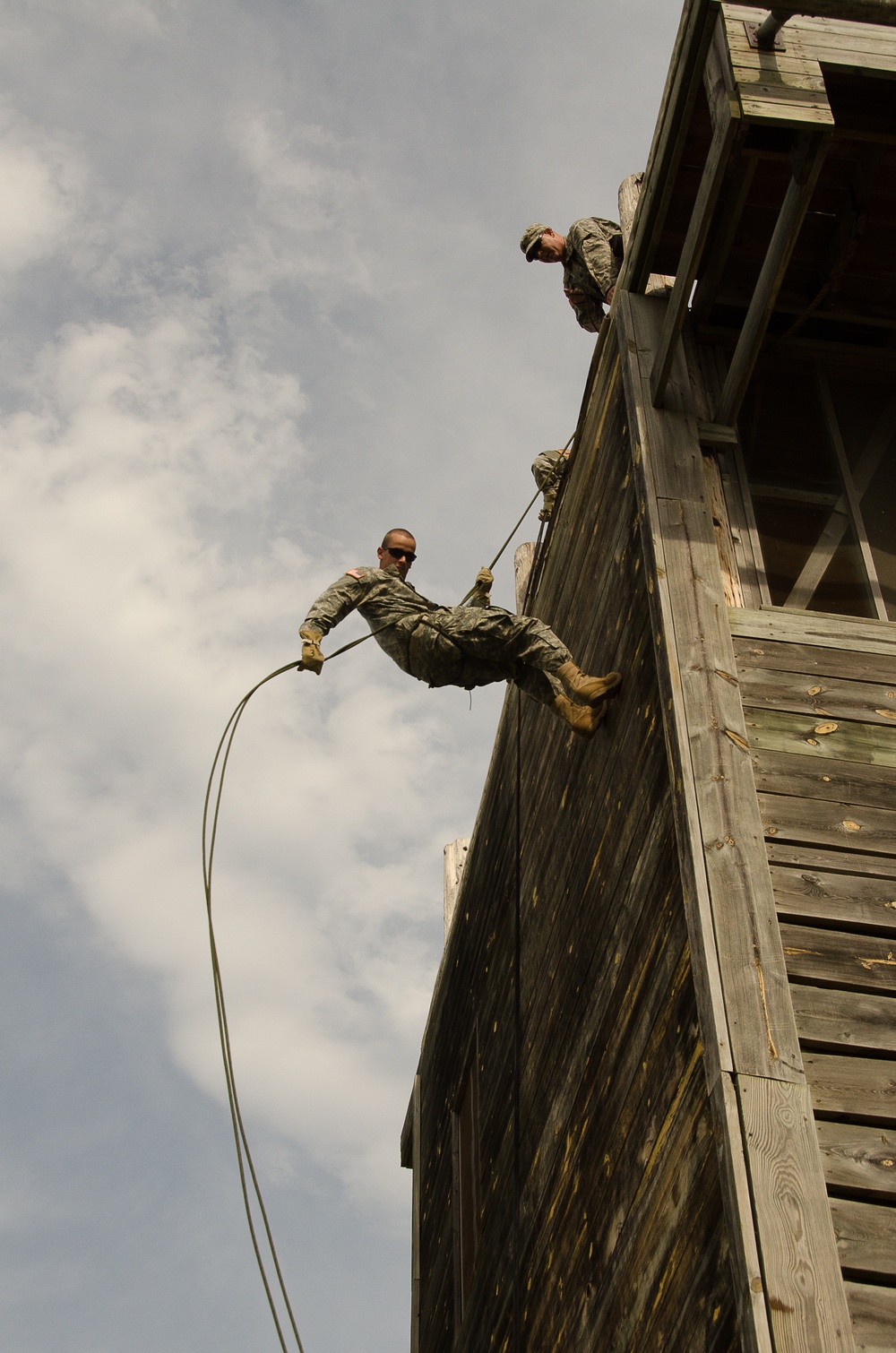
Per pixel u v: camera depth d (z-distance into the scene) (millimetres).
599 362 6133
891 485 5500
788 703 4480
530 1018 6059
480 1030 7504
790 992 3688
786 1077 3467
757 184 5371
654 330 5652
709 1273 3391
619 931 4684
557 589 6648
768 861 3986
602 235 6965
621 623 5250
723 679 4449
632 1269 3998
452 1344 7121
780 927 3844
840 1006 3693
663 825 4355
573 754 5887
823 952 3814
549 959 5809
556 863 5945
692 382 5578
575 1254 4691
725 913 3799
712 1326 3303
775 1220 3195
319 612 6008
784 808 4164
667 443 5195
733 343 5789
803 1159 3311
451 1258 7574
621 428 5594
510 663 5723
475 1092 7516
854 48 4871
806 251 5641
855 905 3934
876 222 5508
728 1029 3553
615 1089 4465
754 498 5355
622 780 4934
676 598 4668
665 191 5406
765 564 5141
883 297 5832
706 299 5695
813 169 4641
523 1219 5621
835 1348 3004
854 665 4660
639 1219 4000
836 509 5379
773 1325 3023
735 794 4109
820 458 5539
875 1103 3502
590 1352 4316
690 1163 3645
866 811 4211
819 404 5719
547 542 7078
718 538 5113
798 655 4652
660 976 4145
